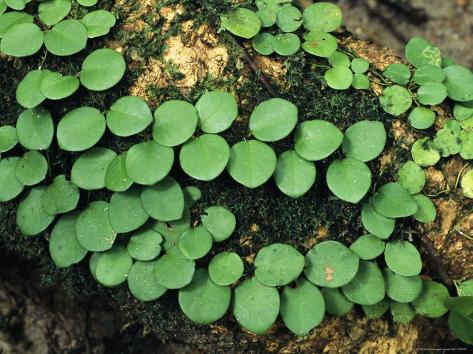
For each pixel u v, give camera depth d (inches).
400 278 12.4
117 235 12.2
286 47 12.7
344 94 12.7
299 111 12.5
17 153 12.5
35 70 12.4
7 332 14.3
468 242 12.9
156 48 12.5
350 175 12.0
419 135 12.7
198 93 12.4
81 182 12.0
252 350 12.7
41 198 12.3
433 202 12.7
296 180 12.0
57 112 12.4
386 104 12.7
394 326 13.1
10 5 12.8
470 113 12.9
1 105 12.8
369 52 13.6
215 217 12.1
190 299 11.9
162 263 11.9
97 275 12.0
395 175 12.6
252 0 13.3
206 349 13.1
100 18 12.6
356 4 19.7
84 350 14.6
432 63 13.5
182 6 12.7
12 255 14.8
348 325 12.7
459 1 19.0
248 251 12.2
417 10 19.0
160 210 11.8
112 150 12.2
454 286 12.9
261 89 12.5
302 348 12.7
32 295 14.7
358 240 12.3
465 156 12.7
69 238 12.2
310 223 12.4
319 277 12.1
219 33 12.6
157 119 12.1
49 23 12.7
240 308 11.9
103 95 12.3
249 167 11.8
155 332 13.4
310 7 13.5
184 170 11.7
